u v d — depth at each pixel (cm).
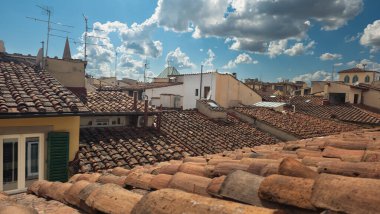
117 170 582
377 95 2641
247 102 2884
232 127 1688
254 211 170
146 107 1260
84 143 991
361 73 4609
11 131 738
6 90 847
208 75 2802
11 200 331
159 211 207
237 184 253
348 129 1864
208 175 379
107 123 1207
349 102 2655
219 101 2714
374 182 178
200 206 192
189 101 3023
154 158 995
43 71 1166
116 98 1399
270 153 523
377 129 1086
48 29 1455
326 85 2811
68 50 2077
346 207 173
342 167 302
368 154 365
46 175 802
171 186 331
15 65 1143
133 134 1170
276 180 227
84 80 1533
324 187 191
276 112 2166
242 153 595
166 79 3825
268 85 5688
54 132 805
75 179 543
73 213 315
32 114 732
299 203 200
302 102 2869
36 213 250
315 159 390
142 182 393
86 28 1811
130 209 248
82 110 830
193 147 1211
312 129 1791
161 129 1337
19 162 756
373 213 161
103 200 280
